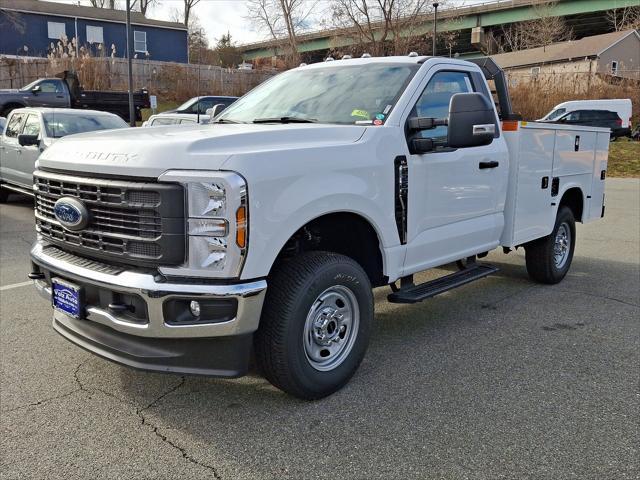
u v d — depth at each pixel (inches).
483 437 131.2
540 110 1305.4
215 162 124.2
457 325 207.9
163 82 1417.3
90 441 129.6
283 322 135.9
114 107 938.7
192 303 126.4
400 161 163.8
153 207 124.2
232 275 124.6
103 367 168.7
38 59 1327.5
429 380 161.0
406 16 1472.7
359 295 153.0
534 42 2336.4
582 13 2165.4
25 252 319.3
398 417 140.1
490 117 160.7
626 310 226.1
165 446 127.9
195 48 2447.1
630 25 2127.2
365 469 119.2
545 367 170.4
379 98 173.8
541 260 255.3
